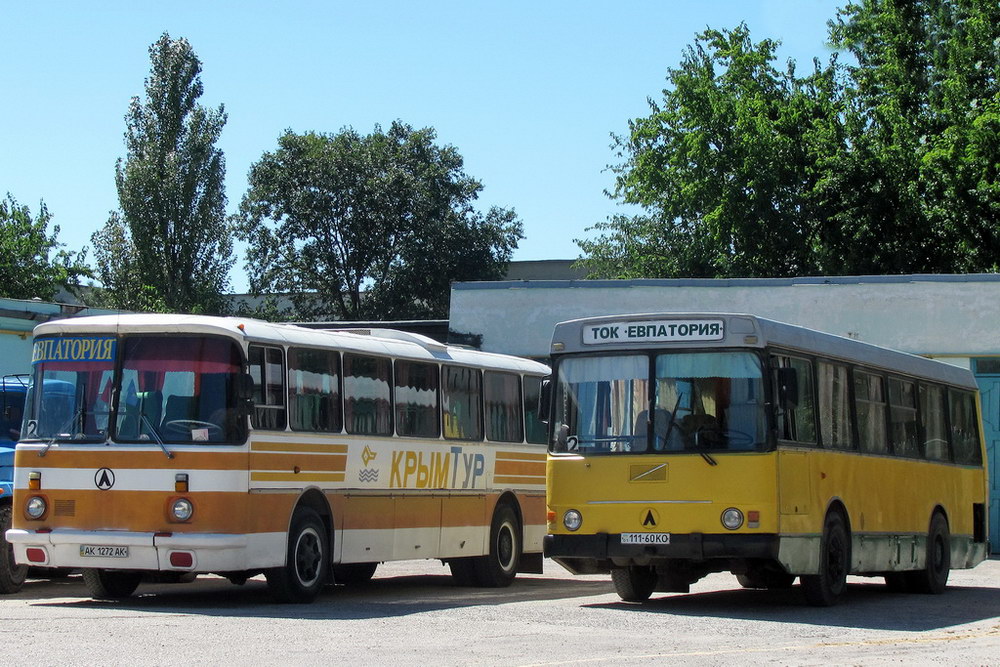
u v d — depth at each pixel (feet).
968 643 40.11
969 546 70.59
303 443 51.44
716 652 36.55
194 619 43.65
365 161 245.45
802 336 51.55
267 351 50.16
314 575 51.80
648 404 49.03
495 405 68.03
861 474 55.72
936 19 165.78
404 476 58.95
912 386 64.34
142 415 48.55
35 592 57.16
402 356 59.82
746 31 173.37
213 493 47.32
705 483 47.52
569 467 49.70
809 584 51.21
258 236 247.29
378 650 35.94
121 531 47.83
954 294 91.09
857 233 156.04
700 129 167.02
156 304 218.79
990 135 145.48
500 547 67.00
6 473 55.52
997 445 91.30
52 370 50.16
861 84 169.07
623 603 53.26
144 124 226.79
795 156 161.58
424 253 241.14
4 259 223.51
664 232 201.77
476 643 37.99
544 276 272.92
